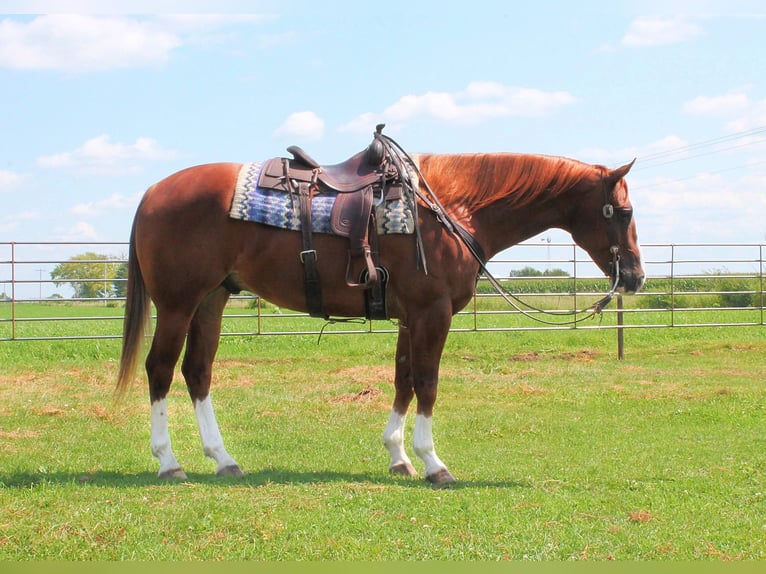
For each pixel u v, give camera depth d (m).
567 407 9.50
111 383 11.17
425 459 5.85
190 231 5.69
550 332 17.50
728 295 22.00
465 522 4.70
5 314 26.91
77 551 4.14
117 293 17.38
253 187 5.70
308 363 13.45
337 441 7.54
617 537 4.49
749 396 10.03
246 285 5.97
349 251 5.65
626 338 16.98
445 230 5.77
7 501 4.91
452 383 11.26
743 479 5.94
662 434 7.91
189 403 9.55
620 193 6.12
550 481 5.87
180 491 5.25
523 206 6.11
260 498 5.08
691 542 4.43
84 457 6.59
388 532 4.50
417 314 5.77
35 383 11.02
